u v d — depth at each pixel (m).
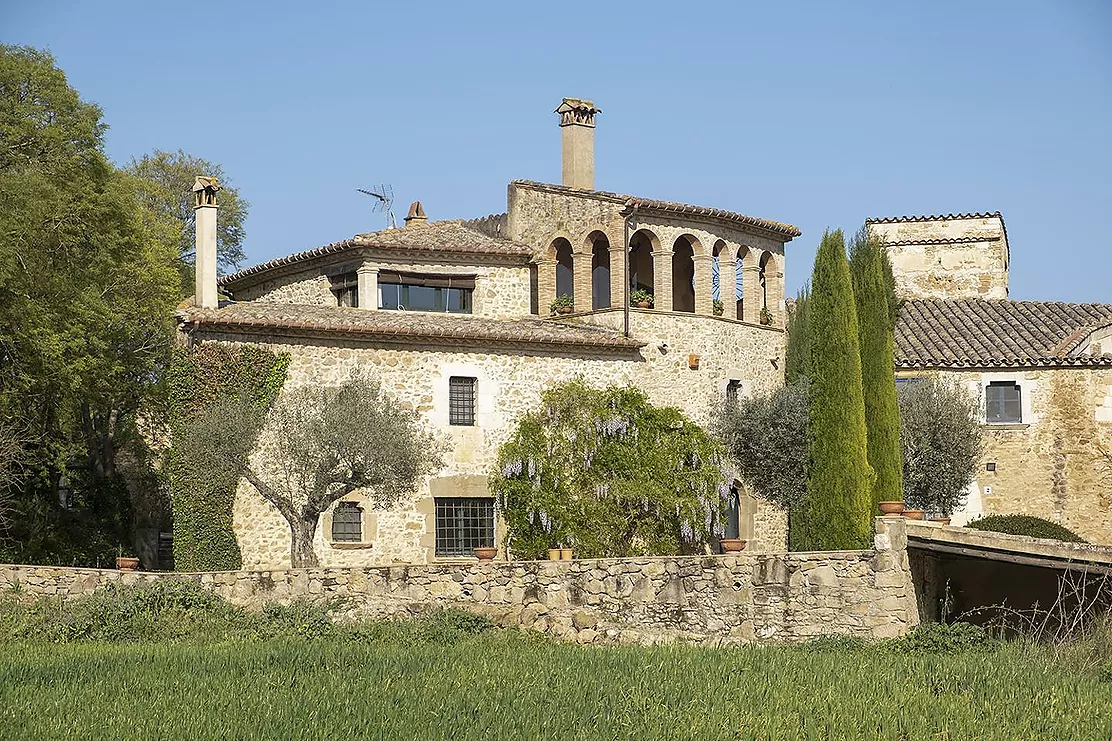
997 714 18.62
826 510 34.75
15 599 27.12
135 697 18.89
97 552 38.47
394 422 31.73
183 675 20.55
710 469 36.25
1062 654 22.58
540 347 35.53
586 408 35.50
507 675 21.06
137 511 40.84
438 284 39.03
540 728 17.52
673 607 27.22
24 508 37.16
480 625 26.97
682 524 35.56
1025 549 24.98
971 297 47.50
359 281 38.19
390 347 33.84
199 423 31.14
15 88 36.53
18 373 35.47
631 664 22.28
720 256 39.16
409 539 33.59
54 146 36.44
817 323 35.50
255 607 27.56
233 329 32.31
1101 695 19.81
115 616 25.92
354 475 30.88
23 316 33.97
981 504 39.38
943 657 23.06
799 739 17.31
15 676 20.33
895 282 45.88
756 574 26.89
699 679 20.86
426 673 21.27
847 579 26.31
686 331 37.91
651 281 39.84
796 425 37.53
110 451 40.25
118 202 36.69
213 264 33.84
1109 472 38.66
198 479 31.38
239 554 31.77
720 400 38.44
